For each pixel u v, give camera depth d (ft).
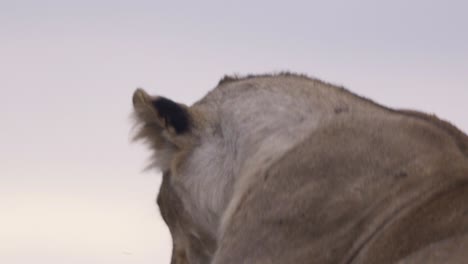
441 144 23.44
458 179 22.68
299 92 25.04
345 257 22.85
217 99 25.99
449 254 21.40
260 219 23.86
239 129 25.23
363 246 22.71
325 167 23.70
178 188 26.08
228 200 25.18
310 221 23.36
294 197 23.67
